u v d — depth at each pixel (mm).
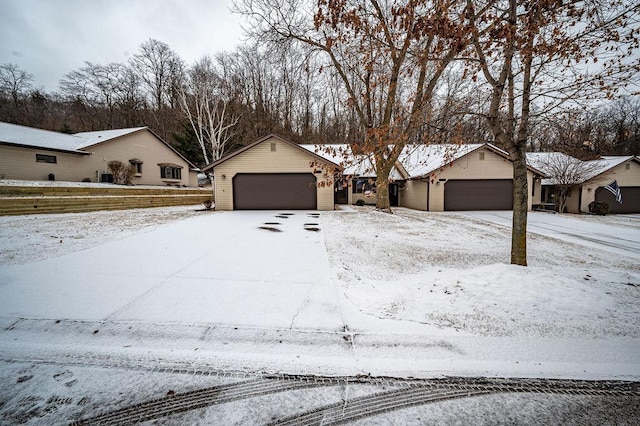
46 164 17500
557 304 3701
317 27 5727
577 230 11438
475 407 2209
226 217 13008
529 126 5664
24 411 2088
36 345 2957
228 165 16250
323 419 2090
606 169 19078
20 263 5539
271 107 33188
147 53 36344
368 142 6031
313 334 3242
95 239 7781
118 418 2057
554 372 2617
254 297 4219
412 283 4898
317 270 5477
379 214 14641
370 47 5941
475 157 18172
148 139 24438
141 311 3721
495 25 4656
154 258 6062
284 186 16406
